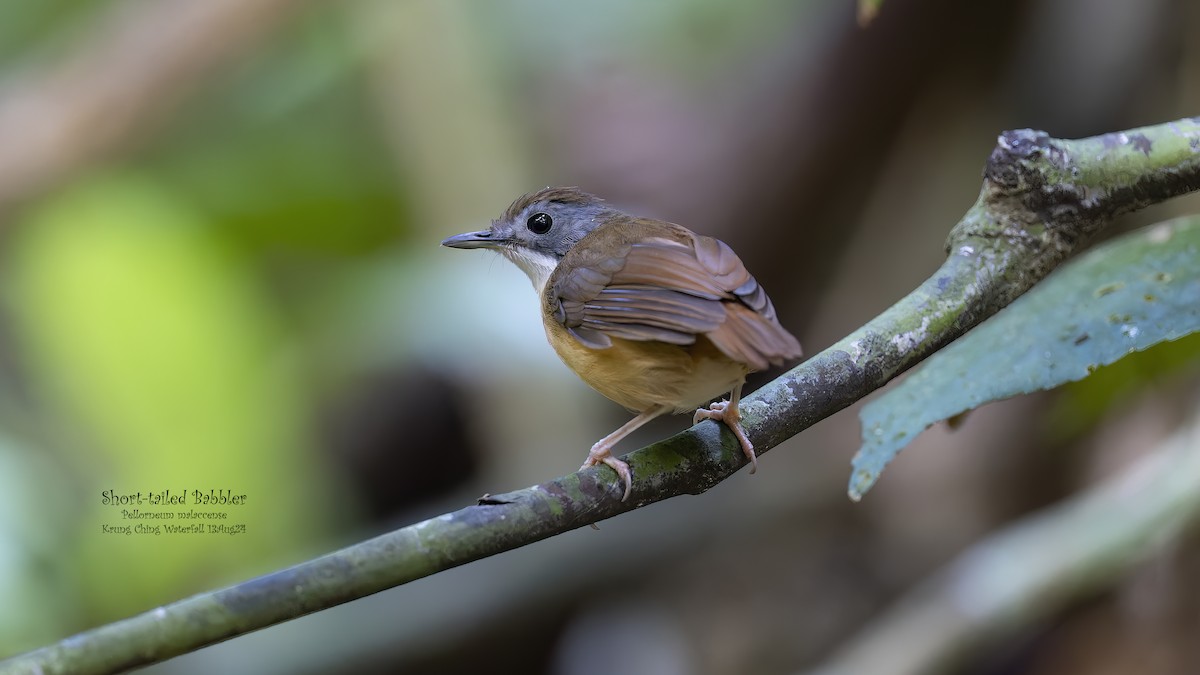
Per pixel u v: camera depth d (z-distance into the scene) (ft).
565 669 38.14
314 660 34.24
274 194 41.96
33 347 35.68
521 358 35.42
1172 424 34.58
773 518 38.42
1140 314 17.48
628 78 43.19
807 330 42.98
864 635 35.06
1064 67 36.37
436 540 14.12
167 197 37.65
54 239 35.17
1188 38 33.63
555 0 43.27
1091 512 30.30
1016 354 17.58
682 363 19.08
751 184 39.99
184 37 35.50
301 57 41.39
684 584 39.52
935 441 38.81
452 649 35.40
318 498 35.70
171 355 34.24
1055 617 33.17
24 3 44.57
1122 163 17.39
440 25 39.70
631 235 21.16
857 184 39.60
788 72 39.50
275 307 37.86
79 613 31.68
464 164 40.14
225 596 13.20
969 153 39.63
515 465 37.22
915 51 36.76
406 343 35.53
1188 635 31.94
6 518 30.91
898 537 38.78
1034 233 17.42
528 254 25.94
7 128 35.17
